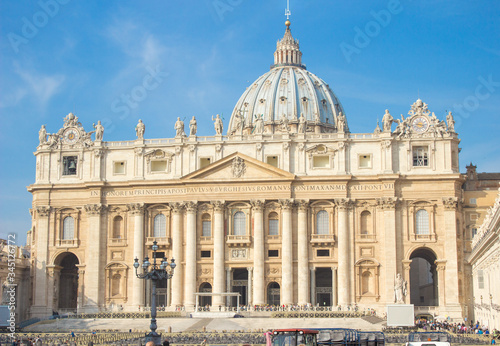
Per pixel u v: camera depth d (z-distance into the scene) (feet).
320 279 473.67
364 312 387.96
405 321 321.11
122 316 390.63
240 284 431.84
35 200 453.17
